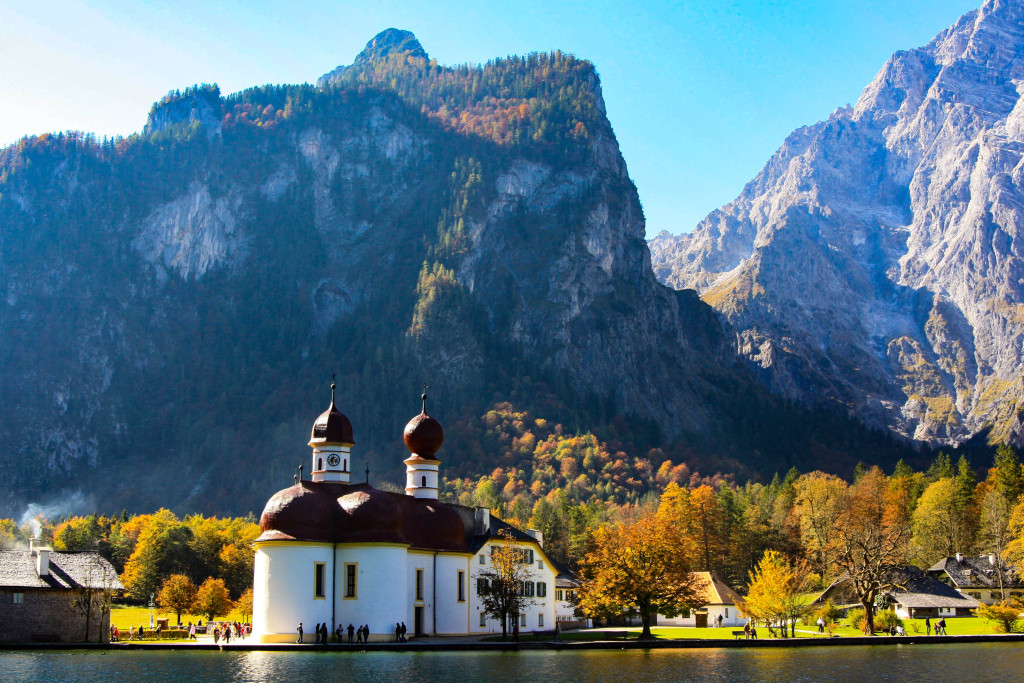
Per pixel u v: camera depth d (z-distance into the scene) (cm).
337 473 12075
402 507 12238
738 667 9244
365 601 11206
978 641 12194
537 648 11150
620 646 11412
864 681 8356
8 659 9700
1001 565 17325
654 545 12431
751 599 12738
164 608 14850
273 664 9294
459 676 8475
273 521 11344
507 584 11775
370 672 8700
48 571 11688
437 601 12269
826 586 18700
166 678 8262
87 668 8938
